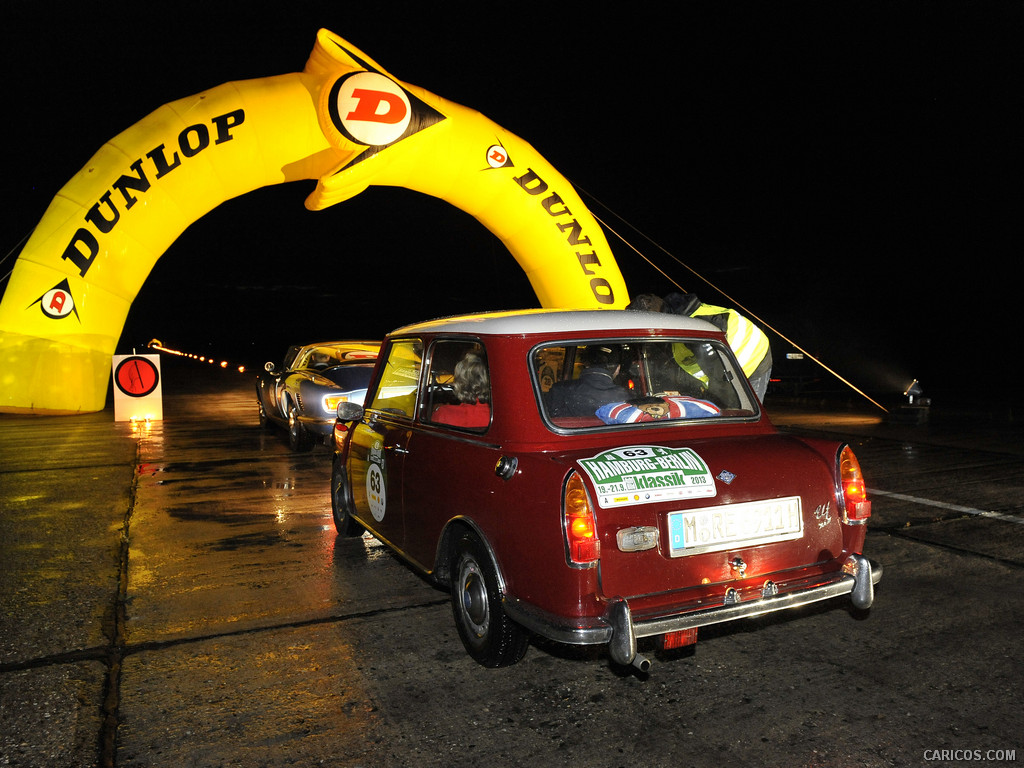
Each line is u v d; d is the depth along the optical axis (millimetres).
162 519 6430
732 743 2867
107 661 3633
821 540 3369
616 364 3965
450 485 3621
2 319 12297
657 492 3037
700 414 3645
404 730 2988
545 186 14047
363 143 12352
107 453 9930
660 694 3268
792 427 11914
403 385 4664
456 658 3648
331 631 3996
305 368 10047
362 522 5047
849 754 2775
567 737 2928
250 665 3586
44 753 2822
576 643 2857
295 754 2818
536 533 3023
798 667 3502
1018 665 3484
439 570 3811
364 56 12547
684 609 2998
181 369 30547
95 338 12625
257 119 12227
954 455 9078
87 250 12094
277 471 8633
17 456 9703
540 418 3299
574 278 14539
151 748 2859
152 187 12039
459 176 13453
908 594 4434
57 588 4699
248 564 5168
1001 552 5215
